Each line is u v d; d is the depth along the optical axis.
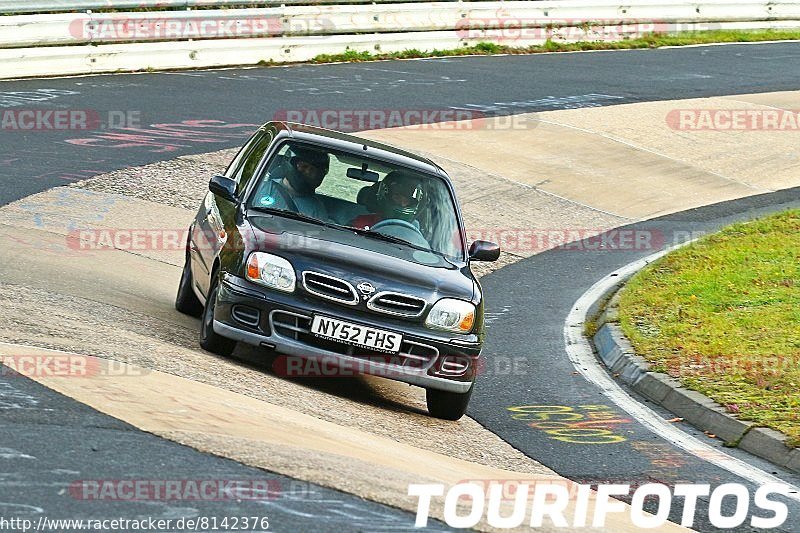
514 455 23.58
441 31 81.81
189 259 30.58
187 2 69.06
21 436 17.20
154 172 47.44
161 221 42.38
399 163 28.23
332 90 65.38
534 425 26.31
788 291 37.69
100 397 19.67
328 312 24.12
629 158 59.59
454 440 23.86
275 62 72.12
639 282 40.09
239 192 27.33
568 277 43.06
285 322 24.22
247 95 61.97
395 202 27.36
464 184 52.94
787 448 24.39
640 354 31.81
